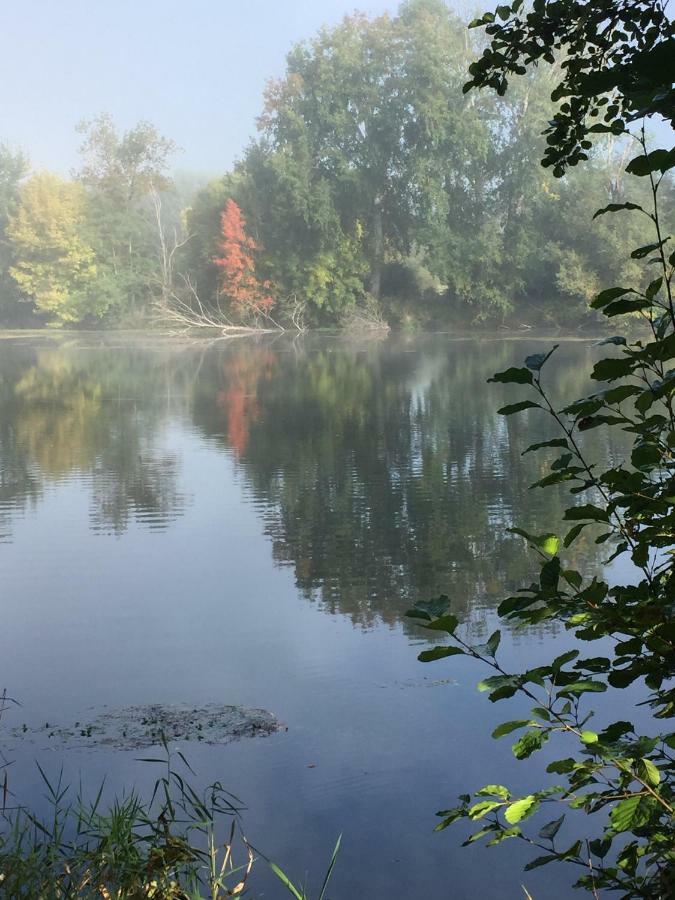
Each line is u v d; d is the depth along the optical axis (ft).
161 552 34.53
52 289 230.48
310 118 200.64
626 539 7.72
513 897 12.98
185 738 18.38
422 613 7.25
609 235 171.83
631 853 7.16
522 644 23.18
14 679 22.09
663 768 7.45
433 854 14.03
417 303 211.61
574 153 10.32
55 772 16.89
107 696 20.85
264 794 15.98
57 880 11.37
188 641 24.64
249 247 209.26
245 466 53.16
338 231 199.41
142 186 248.73
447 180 197.67
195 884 11.83
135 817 13.06
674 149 6.73
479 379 103.86
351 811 15.33
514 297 200.75
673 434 7.64
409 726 18.66
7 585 30.45
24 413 79.66
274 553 33.99
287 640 24.50
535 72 186.50
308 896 12.98
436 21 193.88
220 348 169.07
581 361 120.16
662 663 7.23
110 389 99.55
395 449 58.34
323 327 214.07
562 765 6.93
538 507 40.75
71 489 47.16
